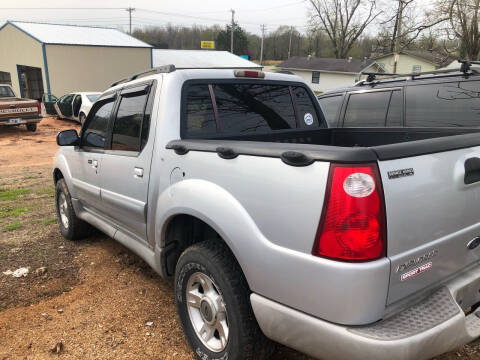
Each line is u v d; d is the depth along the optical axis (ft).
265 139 10.99
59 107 67.15
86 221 14.32
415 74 17.74
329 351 6.28
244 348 7.53
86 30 104.22
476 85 15.55
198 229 9.35
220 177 7.65
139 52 98.63
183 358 9.04
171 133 9.34
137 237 11.07
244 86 10.86
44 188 26.14
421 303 6.68
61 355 9.16
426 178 6.45
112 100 12.10
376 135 13.26
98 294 11.89
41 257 14.46
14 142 49.08
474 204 7.36
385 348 5.76
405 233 6.22
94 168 12.52
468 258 7.52
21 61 98.89
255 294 7.16
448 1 61.21
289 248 6.50
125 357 9.08
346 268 5.90
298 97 12.31
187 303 8.86
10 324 10.36
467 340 6.72
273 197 6.66
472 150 7.36
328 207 5.97
